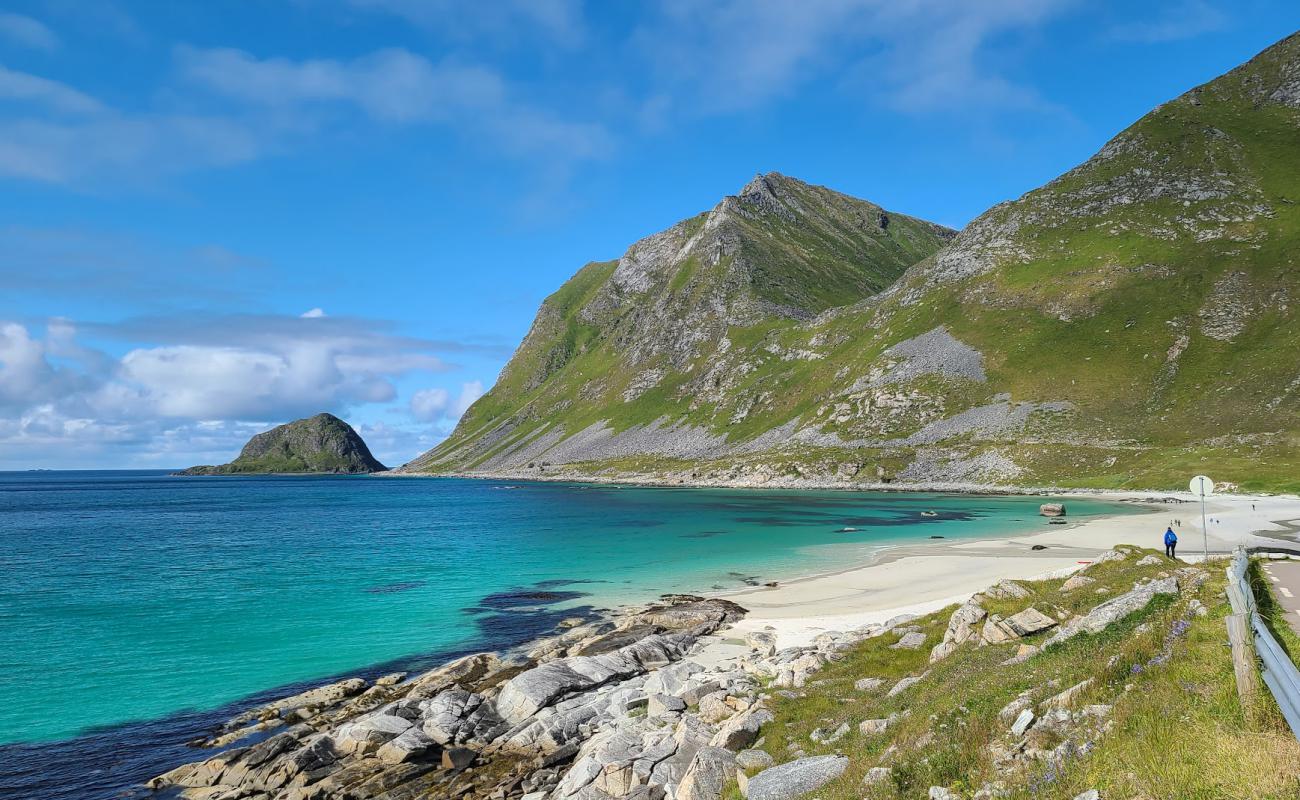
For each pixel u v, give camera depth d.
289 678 35.50
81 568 68.56
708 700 24.77
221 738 28.36
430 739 26.02
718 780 17.39
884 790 12.27
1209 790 9.17
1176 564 30.05
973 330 195.50
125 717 30.75
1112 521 83.94
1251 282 164.88
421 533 97.94
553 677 30.36
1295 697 9.62
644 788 18.83
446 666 34.03
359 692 33.06
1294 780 8.92
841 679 25.36
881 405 186.50
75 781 25.08
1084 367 164.25
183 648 40.41
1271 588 25.34
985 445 152.25
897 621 35.53
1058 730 12.31
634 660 33.75
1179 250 185.25
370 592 55.25
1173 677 13.09
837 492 155.25
